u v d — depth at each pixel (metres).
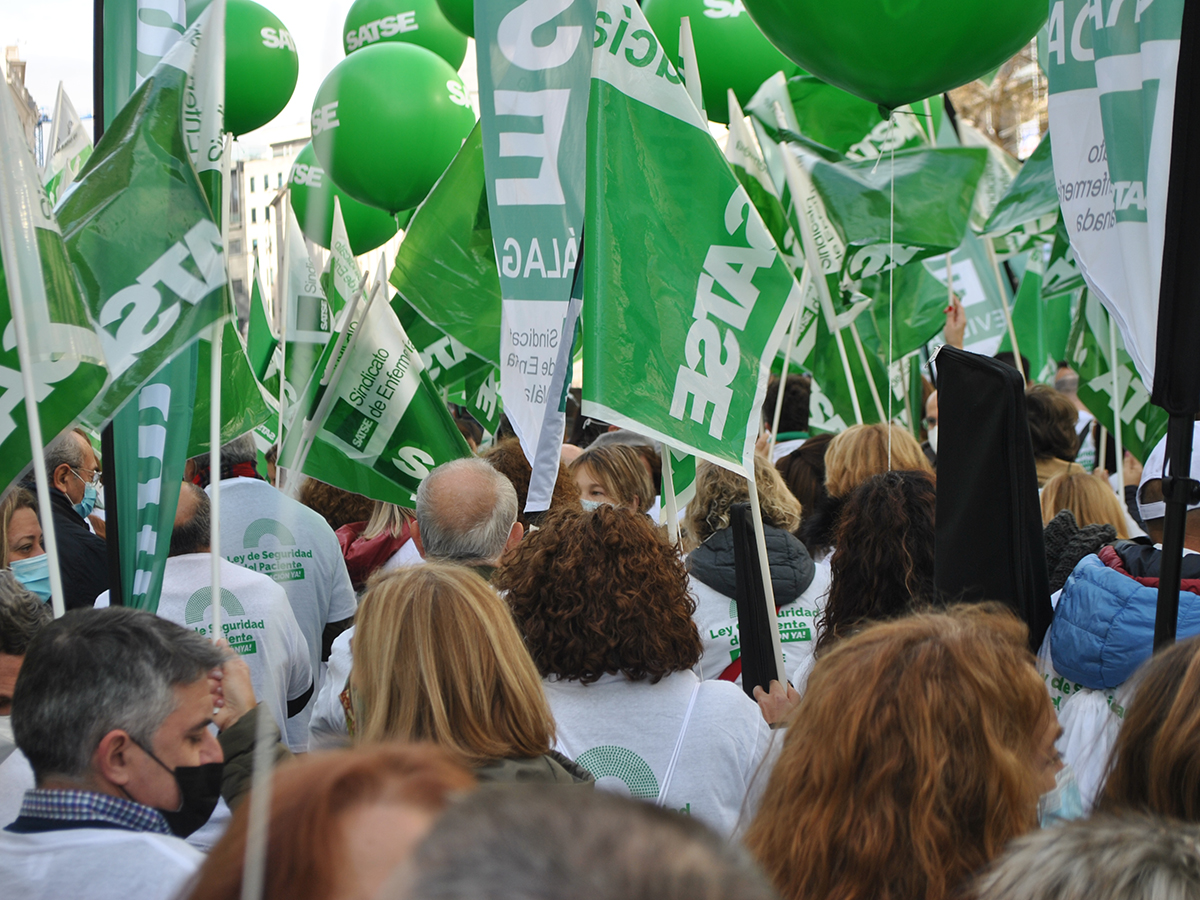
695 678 2.45
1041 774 1.68
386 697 2.01
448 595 2.06
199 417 3.80
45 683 1.73
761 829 1.65
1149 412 5.48
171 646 1.79
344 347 4.06
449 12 5.88
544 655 2.38
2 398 2.36
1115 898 1.07
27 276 2.29
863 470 4.07
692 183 3.00
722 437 2.87
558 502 3.83
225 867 1.00
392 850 0.97
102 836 1.61
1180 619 2.41
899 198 5.06
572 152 3.22
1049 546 3.08
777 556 3.32
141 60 2.80
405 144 5.51
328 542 3.72
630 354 2.86
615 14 2.99
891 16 3.17
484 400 5.76
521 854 0.62
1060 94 2.89
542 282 3.24
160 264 2.47
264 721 1.07
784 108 5.21
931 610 2.05
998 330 8.44
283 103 5.50
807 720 1.66
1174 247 2.25
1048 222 7.09
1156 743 1.64
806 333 5.65
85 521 3.99
